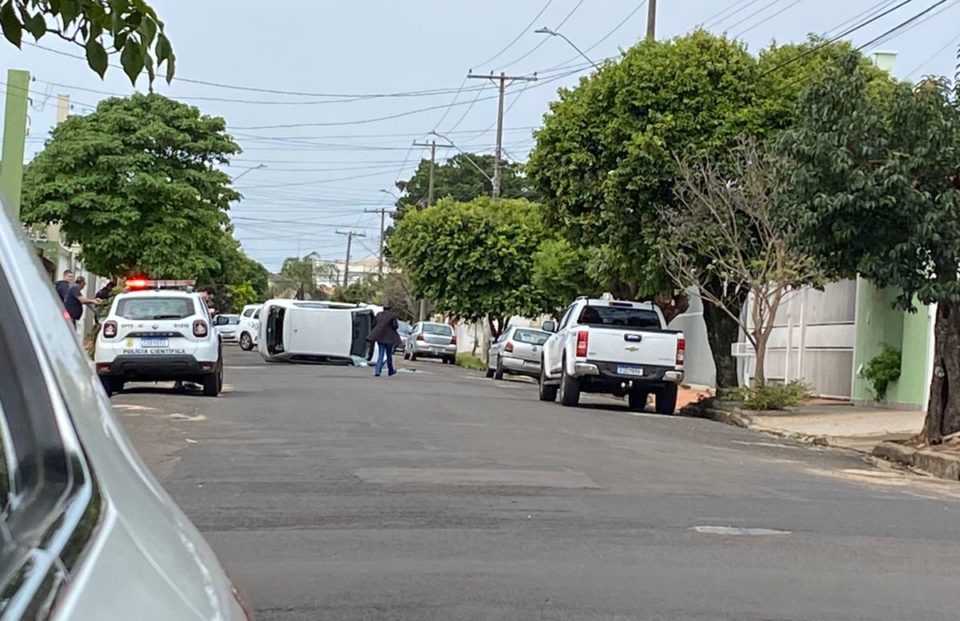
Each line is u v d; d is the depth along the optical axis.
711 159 23.58
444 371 40.38
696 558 7.74
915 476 13.92
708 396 25.52
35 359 2.18
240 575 6.89
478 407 19.61
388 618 6.04
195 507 9.06
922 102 14.84
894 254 14.93
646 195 24.16
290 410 17.39
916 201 14.64
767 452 15.78
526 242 51.31
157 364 18.94
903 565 7.82
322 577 6.89
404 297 77.31
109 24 4.69
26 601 1.62
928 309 22.50
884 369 23.98
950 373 15.70
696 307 36.91
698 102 24.05
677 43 24.77
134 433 13.74
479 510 9.28
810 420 20.97
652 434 17.06
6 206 2.48
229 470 11.05
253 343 54.06
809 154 15.19
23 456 2.06
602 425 17.86
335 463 11.71
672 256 23.06
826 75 15.35
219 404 18.12
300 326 38.12
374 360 39.47
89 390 2.45
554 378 23.56
